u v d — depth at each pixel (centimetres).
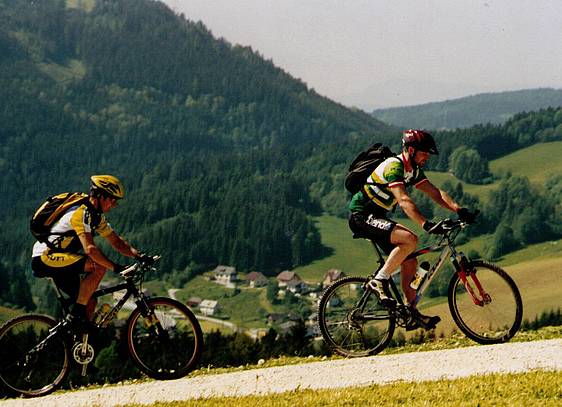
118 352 1673
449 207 923
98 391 961
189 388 931
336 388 855
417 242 908
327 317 947
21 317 933
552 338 1064
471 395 766
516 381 787
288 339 2297
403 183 903
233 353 2231
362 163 937
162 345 941
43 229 909
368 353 942
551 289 15538
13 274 19000
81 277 921
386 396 790
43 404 912
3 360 929
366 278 937
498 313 931
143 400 915
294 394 846
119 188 915
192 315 944
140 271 924
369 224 927
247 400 839
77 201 909
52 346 930
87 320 918
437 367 892
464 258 934
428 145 911
